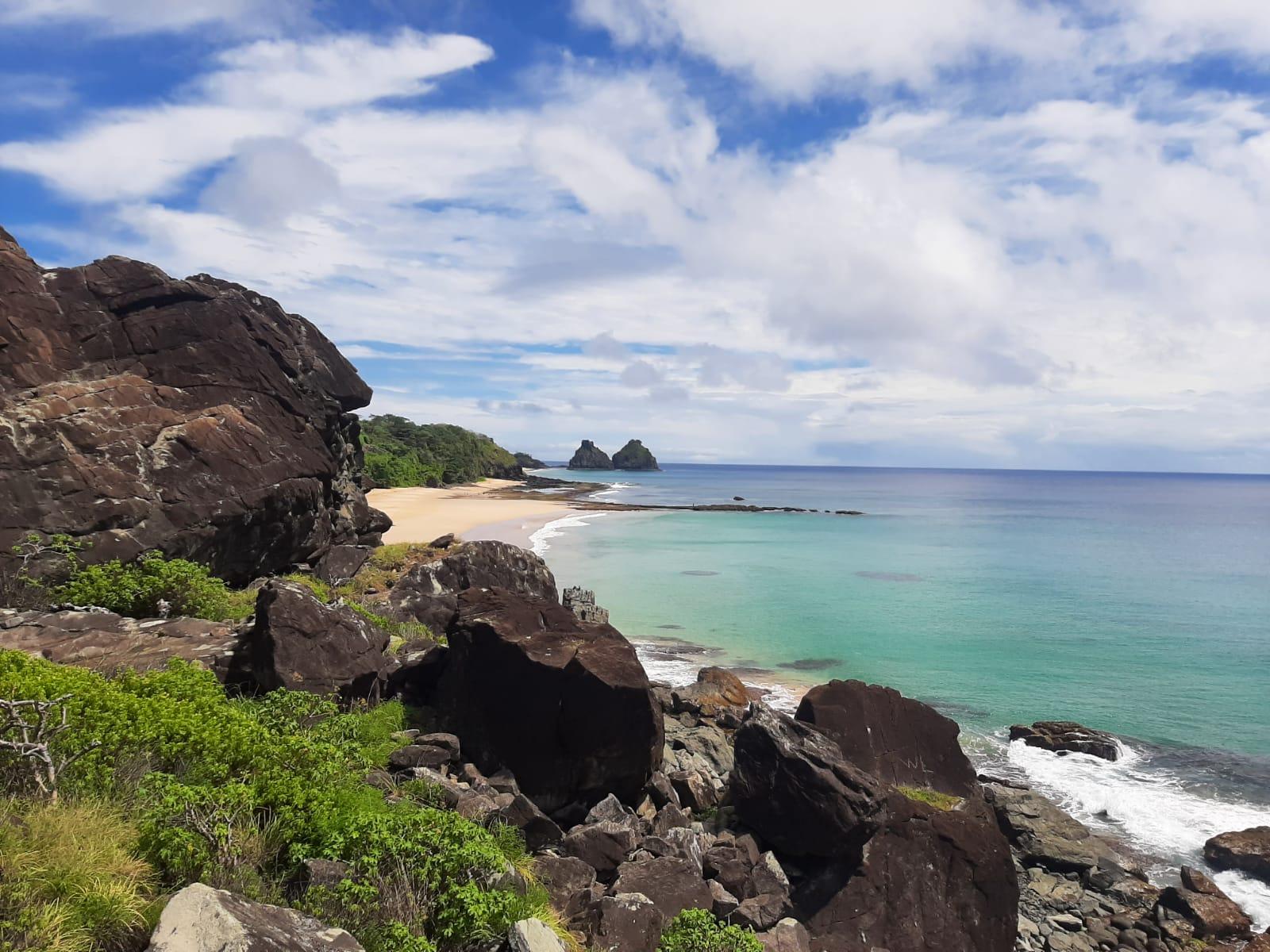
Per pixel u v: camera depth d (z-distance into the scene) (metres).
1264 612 38.28
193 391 23.19
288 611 12.97
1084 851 14.05
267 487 22.14
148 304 23.67
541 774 12.30
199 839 6.58
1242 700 23.91
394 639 18.12
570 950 7.45
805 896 11.02
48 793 6.46
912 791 14.19
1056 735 19.97
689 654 27.97
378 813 7.88
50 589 15.63
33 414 18.55
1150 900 13.02
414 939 6.27
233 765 8.32
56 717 7.61
